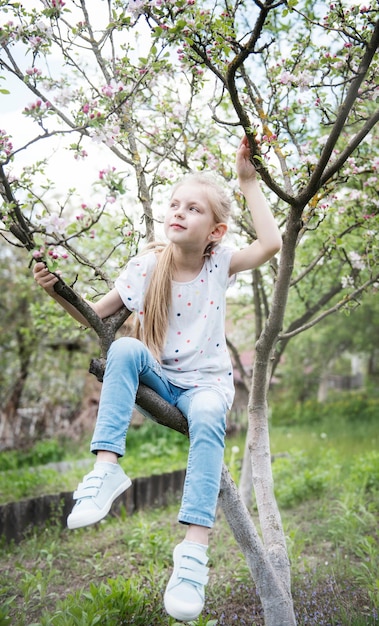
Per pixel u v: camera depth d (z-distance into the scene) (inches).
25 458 338.0
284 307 114.3
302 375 625.6
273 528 113.0
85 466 309.7
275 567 108.1
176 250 95.6
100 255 216.2
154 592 137.5
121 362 83.3
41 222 78.6
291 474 253.3
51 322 205.9
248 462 205.8
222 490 99.1
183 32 95.3
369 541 162.9
